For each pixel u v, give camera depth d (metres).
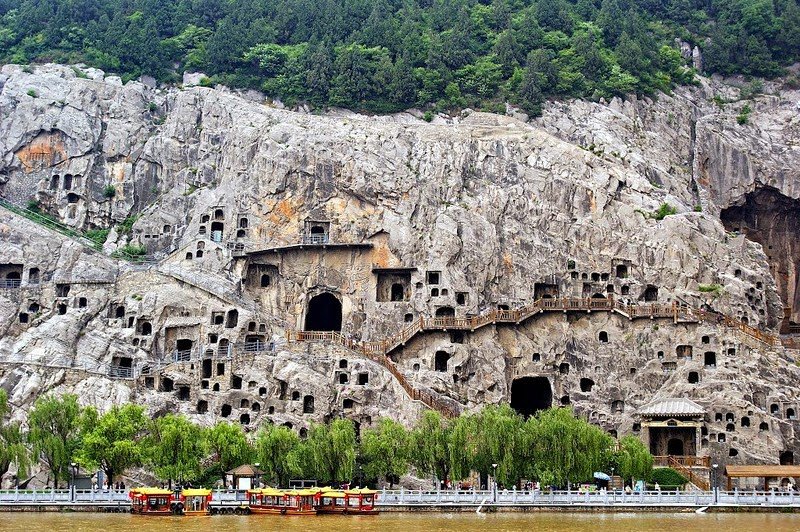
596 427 118.75
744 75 185.12
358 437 128.62
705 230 147.88
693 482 122.12
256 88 170.62
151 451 112.44
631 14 184.38
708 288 142.25
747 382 133.25
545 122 162.75
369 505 104.62
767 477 119.00
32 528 90.38
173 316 139.88
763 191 165.75
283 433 115.50
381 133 153.38
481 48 178.62
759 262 148.88
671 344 137.75
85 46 178.12
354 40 176.25
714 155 167.75
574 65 171.38
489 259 144.12
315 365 132.88
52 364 134.88
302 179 149.38
